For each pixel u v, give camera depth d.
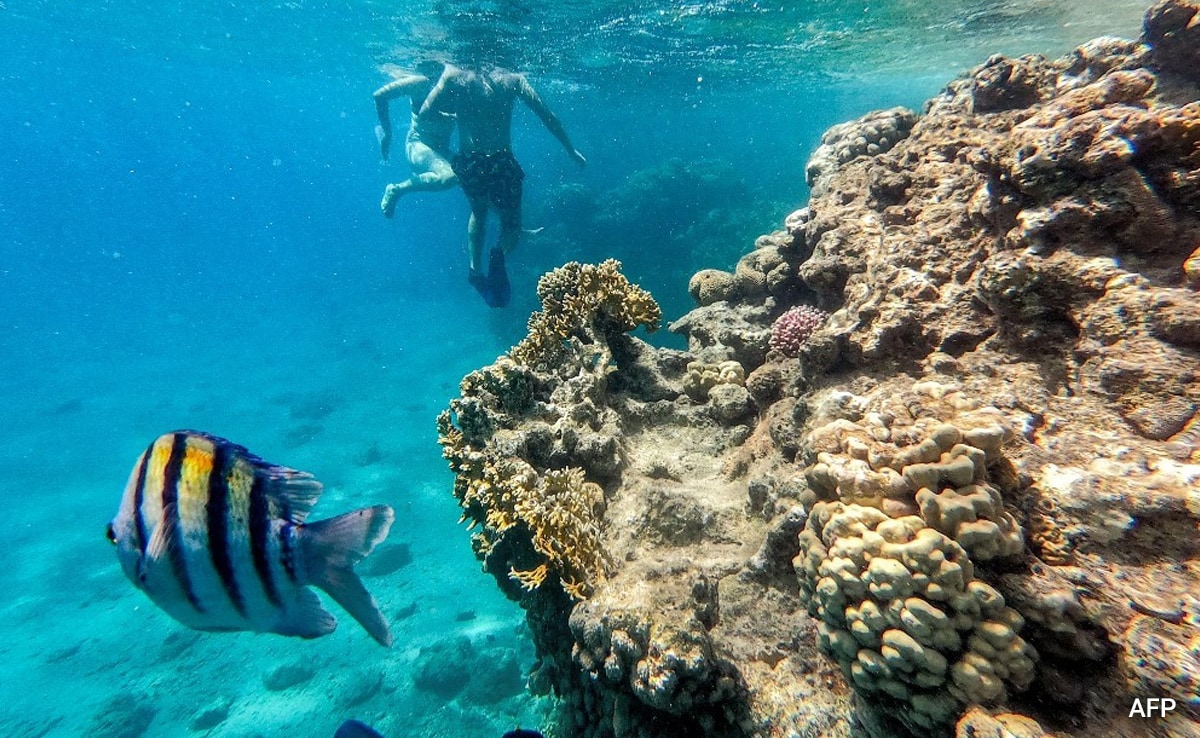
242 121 90.12
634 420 4.98
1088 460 2.39
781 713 2.73
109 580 13.06
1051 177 2.92
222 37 23.91
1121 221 2.76
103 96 55.75
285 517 1.37
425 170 14.86
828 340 3.88
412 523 13.03
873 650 2.20
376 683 9.18
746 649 3.03
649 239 21.80
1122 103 3.07
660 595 3.04
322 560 1.31
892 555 2.18
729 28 17.50
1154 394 2.41
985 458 2.36
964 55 22.78
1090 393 2.64
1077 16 16.69
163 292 59.78
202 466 1.37
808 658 2.92
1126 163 2.72
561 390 4.73
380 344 27.55
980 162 3.45
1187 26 3.11
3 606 12.56
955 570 2.06
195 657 10.56
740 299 6.54
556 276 5.39
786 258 5.83
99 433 21.89
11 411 25.78
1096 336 2.69
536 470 4.25
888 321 3.67
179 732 9.09
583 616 3.04
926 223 4.03
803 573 2.59
